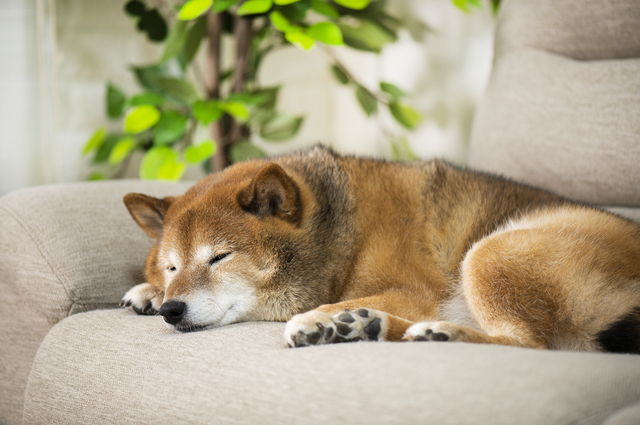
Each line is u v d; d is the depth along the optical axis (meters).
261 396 1.16
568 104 2.28
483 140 2.55
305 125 5.03
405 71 4.33
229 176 1.90
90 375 1.53
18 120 3.94
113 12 4.23
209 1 2.86
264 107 4.00
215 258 1.69
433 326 1.42
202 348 1.41
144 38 4.36
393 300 1.64
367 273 1.79
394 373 1.09
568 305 1.51
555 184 2.29
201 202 1.76
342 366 1.15
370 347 1.23
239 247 1.69
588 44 2.38
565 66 2.36
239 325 1.61
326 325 1.38
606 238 1.61
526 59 2.47
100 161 3.95
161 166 3.32
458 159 3.89
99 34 4.20
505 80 2.51
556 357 1.11
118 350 1.55
